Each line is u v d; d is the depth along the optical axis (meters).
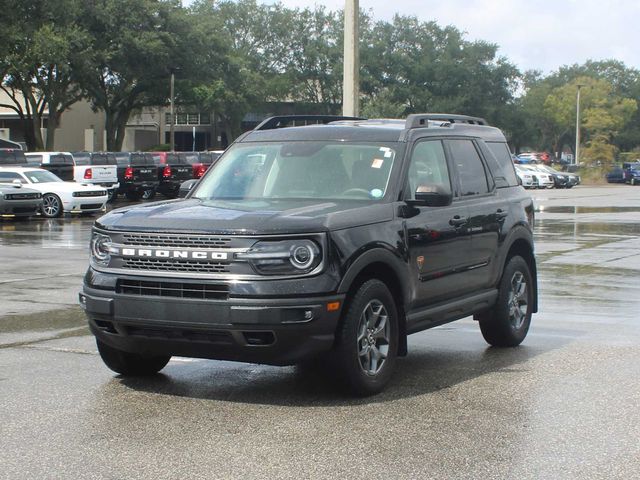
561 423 6.21
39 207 28.77
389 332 7.12
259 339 6.45
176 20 68.19
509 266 8.95
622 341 9.26
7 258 17.30
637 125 148.00
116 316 6.74
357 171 7.62
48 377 7.58
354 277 6.68
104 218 7.09
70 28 58.59
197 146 107.00
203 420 6.27
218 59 75.06
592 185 73.19
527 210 9.39
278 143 8.10
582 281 14.12
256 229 6.44
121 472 5.16
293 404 6.72
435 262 7.73
